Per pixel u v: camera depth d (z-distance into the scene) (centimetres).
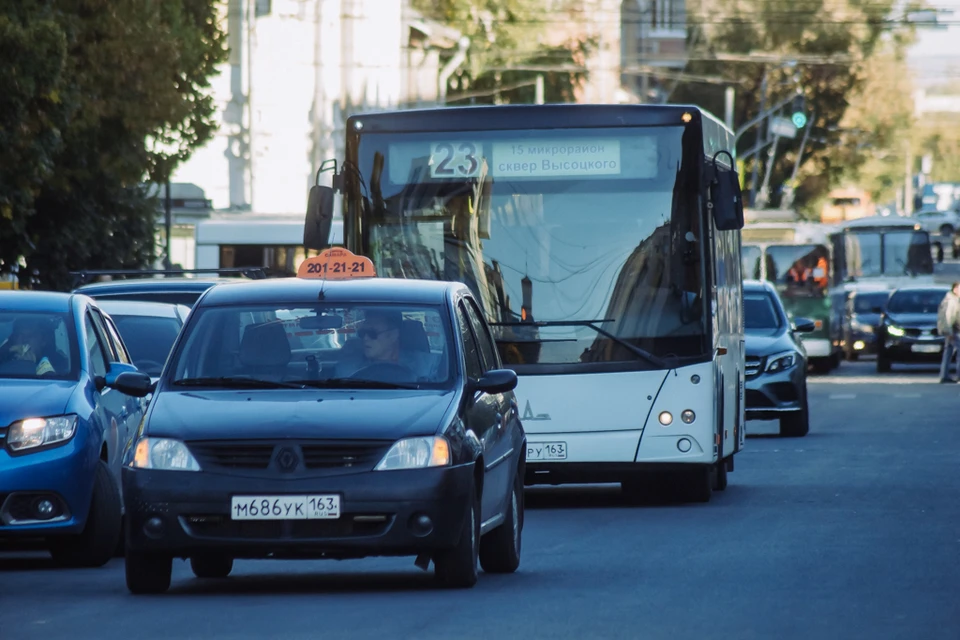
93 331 3569
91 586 2975
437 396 2817
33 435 3194
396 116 4356
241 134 14762
